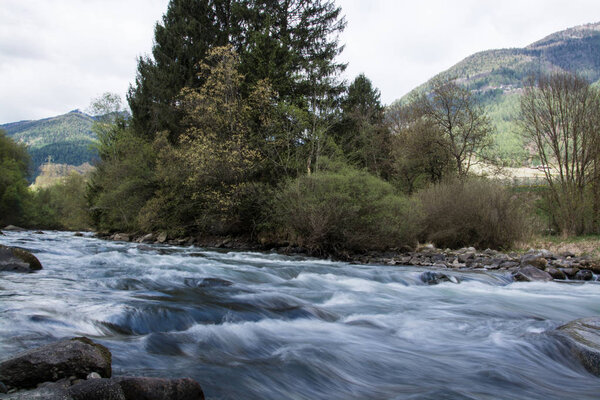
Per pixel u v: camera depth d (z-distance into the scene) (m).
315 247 20.08
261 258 18.09
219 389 3.99
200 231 28.11
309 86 27.95
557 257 16.83
